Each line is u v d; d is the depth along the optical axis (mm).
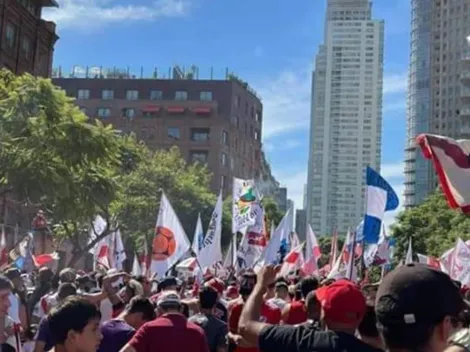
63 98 23547
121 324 7000
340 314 3959
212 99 116250
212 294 8367
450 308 2576
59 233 31359
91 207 23812
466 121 128875
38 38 56406
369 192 14680
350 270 15305
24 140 22484
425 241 63031
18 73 53312
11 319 6750
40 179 22234
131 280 9742
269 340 3963
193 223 65000
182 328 6242
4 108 22844
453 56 144625
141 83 116625
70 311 4707
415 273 2623
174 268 20641
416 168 144500
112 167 26359
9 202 33219
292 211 20453
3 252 15805
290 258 18156
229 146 115188
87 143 22766
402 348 2582
